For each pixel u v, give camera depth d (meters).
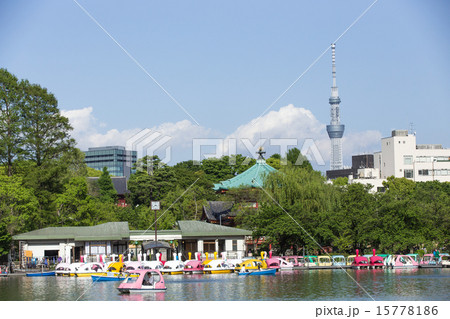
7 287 67.19
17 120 103.94
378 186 194.62
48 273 81.69
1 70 105.62
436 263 87.38
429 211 96.81
